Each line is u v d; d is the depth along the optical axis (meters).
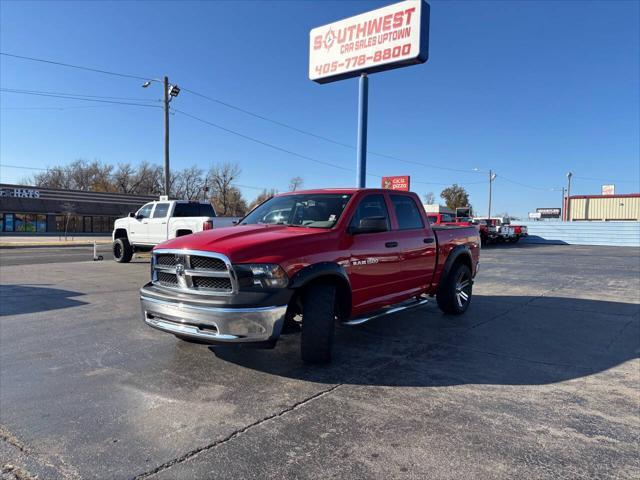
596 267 14.90
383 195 5.38
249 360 4.44
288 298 3.79
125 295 8.20
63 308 7.00
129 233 14.27
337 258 4.32
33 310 6.84
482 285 10.36
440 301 6.59
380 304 5.03
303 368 4.22
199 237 4.24
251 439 2.85
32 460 2.60
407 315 6.79
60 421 3.10
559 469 2.53
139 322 6.06
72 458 2.62
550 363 4.51
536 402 3.51
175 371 4.12
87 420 3.11
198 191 77.12
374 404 3.42
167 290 4.11
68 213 43.91
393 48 12.02
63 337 5.29
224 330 3.63
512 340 5.38
